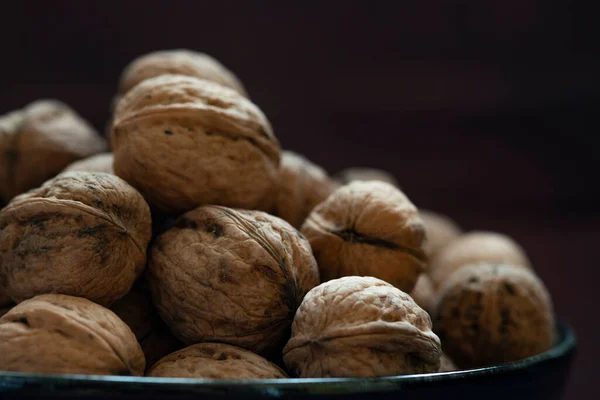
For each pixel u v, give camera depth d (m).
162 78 0.26
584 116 0.51
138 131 0.25
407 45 0.51
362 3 0.51
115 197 0.23
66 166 0.29
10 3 0.45
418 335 0.22
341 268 0.25
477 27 0.51
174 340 0.25
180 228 0.24
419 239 0.26
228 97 0.26
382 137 0.52
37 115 0.30
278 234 0.24
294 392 0.20
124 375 0.22
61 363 0.21
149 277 0.24
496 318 0.28
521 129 0.52
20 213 0.23
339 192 0.26
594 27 0.50
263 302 0.23
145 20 0.48
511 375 0.23
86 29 0.47
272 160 0.26
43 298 0.22
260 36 0.50
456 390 0.21
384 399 0.21
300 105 0.52
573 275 0.50
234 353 0.23
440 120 0.52
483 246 0.33
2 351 0.21
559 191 0.52
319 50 0.51
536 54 0.51
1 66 0.46
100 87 0.48
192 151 0.25
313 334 0.22
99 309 0.23
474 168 0.52
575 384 0.46
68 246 0.23
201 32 0.49
